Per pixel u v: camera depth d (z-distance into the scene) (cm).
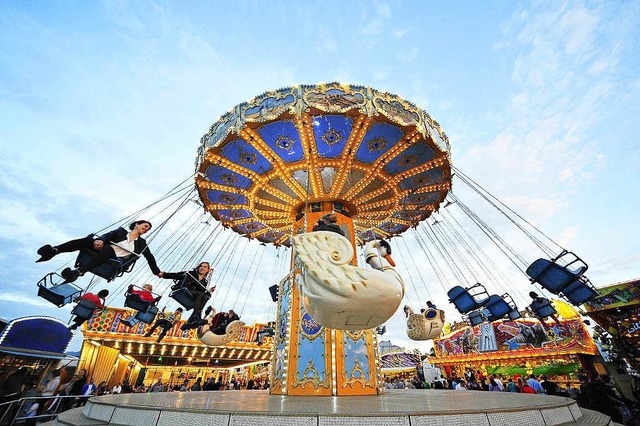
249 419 260
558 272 599
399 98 645
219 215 913
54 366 1351
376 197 835
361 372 611
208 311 764
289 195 818
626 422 784
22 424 632
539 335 1992
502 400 393
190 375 2602
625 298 1348
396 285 231
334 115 597
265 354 1992
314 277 223
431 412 262
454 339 2469
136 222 490
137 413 293
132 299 632
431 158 712
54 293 438
